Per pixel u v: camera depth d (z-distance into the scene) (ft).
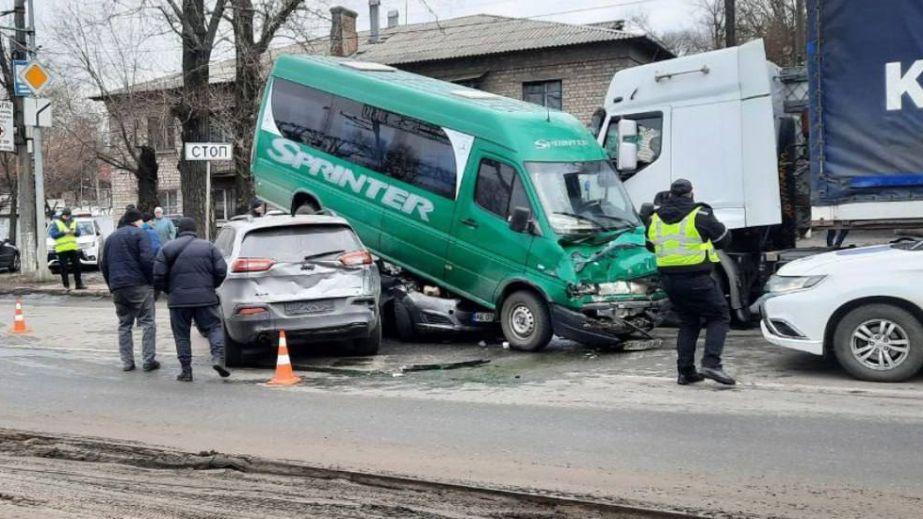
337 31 76.74
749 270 37.52
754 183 36.40
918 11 28.25
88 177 160.76
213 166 105.60
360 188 40.63
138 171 77.82
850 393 25.13
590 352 34.14
